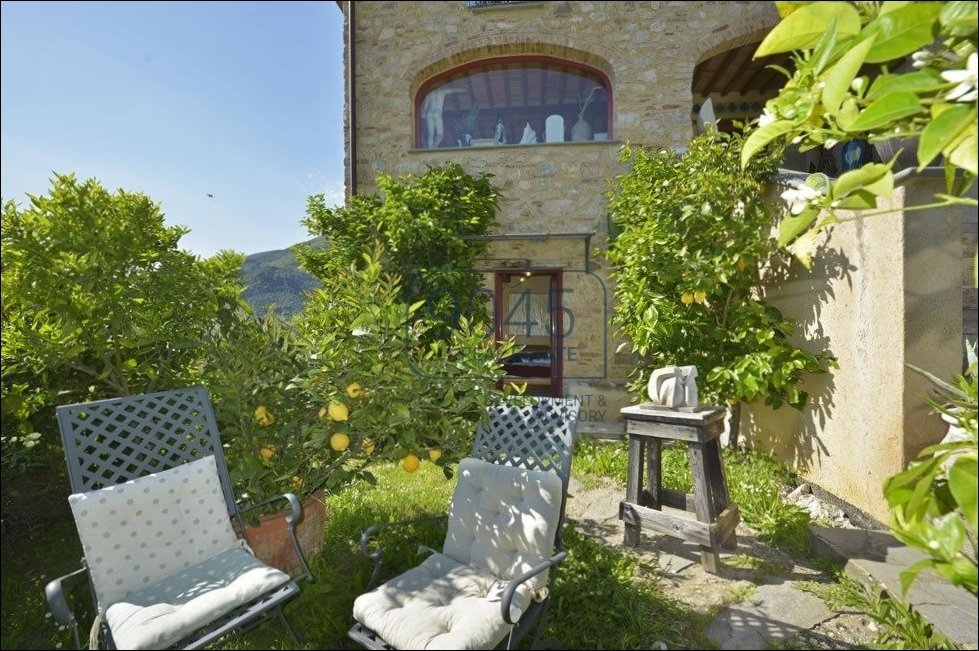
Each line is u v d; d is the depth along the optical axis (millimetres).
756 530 3377
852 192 1612
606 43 6367
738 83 8086
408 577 2332
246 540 2648
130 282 3008
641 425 3141
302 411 3160
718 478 3131
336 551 3207
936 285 3082
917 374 3068
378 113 6645
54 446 3188
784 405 4492
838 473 3717
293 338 3227
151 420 2664
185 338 3064
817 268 3961
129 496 2285
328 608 2543
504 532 2369
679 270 4535
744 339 4406
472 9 6488
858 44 1216
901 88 1312
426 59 6562
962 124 1215
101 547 2148
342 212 6082
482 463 2646
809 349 4078
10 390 2811
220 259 3770
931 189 3082
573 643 2301
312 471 3123
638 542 3189
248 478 2793
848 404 3602
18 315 2861
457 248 5922
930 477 1580
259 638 2383
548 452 2727
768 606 2562
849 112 1518
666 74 6289
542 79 6820
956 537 1462
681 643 2318
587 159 6410
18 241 2633
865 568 2682
